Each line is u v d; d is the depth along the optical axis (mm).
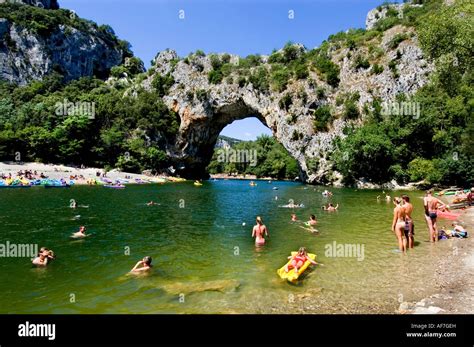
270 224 19812
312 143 61688
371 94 59000
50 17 119000
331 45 70250
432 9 61500
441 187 44625
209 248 14125
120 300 8633
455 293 8828
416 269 10938
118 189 42969
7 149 57750
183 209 26391
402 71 57469
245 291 9242
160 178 67250
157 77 83188
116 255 13000
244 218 22047
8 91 89438
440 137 46531
